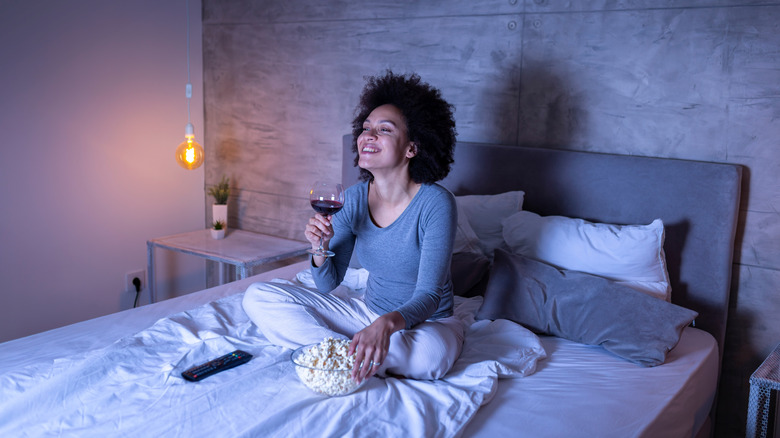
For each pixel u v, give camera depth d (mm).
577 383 1845
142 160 3664
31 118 3127
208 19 3855
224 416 1474
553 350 2111
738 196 2379
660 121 2561
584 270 2416
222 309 2230
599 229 2453
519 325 2135
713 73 2426
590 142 2727
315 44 3449
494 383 1743
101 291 3570
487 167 2879
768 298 2424
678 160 2490
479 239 2746
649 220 2533
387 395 1594
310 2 3428
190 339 1935
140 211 3699
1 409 1484
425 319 1869
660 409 1703
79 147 3346
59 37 3180
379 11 3193
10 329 3189
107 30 3383
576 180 2678
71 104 3277
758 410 1928
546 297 2268
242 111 3822
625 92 2615
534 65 2803
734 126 2412
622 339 2064
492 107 2938
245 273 3209
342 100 3406
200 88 3951
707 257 2432
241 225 3980
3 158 3047
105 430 1411
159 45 3662
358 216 2055
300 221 3701
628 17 2566
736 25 2357
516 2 2805
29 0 3039
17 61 3035
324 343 1650
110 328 2135
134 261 3711
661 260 2395
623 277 2375
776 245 2385
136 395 1569
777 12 2277
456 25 2975
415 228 1948
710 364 2162
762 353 2459
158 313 2305
